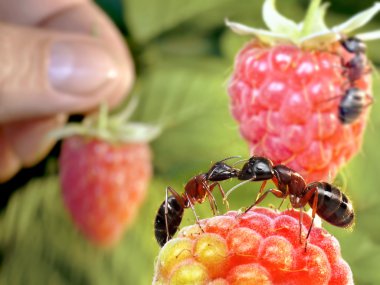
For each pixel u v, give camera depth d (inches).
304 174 5.4
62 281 7.7
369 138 7.0
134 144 7.8
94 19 8.0
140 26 8.0
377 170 7.0
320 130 5.3
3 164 7.9
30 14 8.0
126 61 7.6
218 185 4.2
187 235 3.9
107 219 7.8
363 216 7.0
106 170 7.8
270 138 5.4
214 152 7.7
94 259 7.8
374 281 7.0
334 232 7.0
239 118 5.5
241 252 3.7
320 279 3.7
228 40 7.7
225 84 5.7
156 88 8.0
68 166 7.8
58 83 6.7
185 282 3.7
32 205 7.9
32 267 7.7
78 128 7.8
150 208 7.9
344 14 7.6
